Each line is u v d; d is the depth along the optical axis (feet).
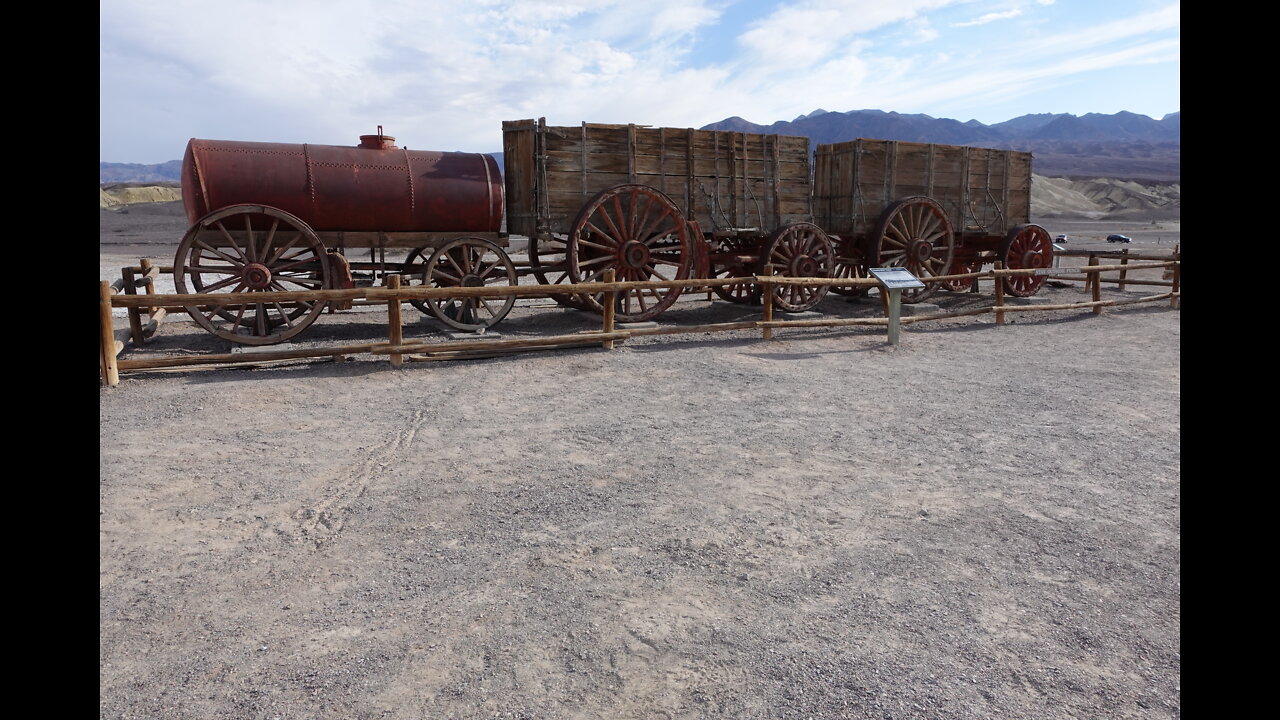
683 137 41.39
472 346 32.40
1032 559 14.07
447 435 22.17
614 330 36.45
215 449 20.62
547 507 16.62
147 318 41.96
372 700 9.86
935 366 32.94
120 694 9.93
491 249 38.63
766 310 38.55
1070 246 144.66
